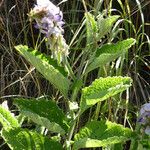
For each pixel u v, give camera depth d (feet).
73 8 3.01
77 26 3.03
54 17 1.53
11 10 3.15
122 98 2.83
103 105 2.67
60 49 1.55
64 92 1.55
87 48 1.70
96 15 2.64
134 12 2.88
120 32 2.82
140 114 1.60
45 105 1.57
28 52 1.47
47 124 1.52
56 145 1.55
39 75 2.95
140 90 2.92
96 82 1.47
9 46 3.04
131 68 2.96
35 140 1.53
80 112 1.55
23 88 2.95
